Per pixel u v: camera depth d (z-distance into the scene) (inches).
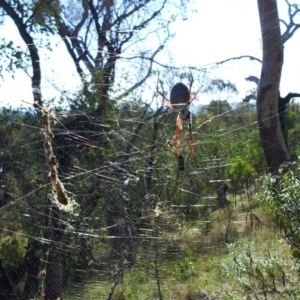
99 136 414.0
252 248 307.7
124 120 428.1
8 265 386.9
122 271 339.9
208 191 436.8
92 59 505.4
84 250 351.9
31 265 374.3
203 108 469.1
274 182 289.3
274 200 277.7
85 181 356.5
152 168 387.5
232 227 400.2
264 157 505.4
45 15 442.3
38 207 356.2
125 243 351.6
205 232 401.7
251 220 379.6
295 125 582.2
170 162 392.8
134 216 361.4
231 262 282.0
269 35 487.5
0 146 396.2
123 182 361.7
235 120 526.0
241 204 418.9
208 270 357.1
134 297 336.2
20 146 390.9
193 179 419.2
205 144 446.6
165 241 366.0
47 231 355.6
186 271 359.6
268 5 479.5
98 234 353.7
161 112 441.4
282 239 297.6
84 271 348.5
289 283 271.6
